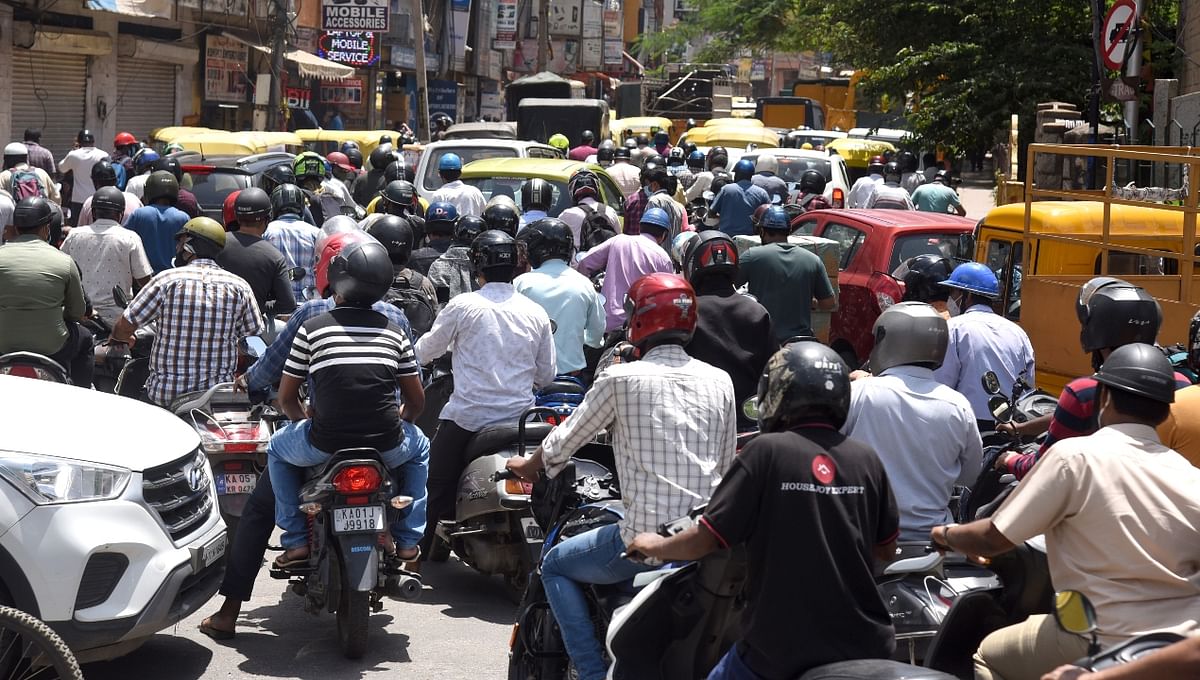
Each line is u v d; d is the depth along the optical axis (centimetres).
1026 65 2678
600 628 482
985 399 681
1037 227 967
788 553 359
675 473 454
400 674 594
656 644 422
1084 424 477
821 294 914
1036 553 421
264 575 756
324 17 3691
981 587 455
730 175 1950
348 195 1429
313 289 1028
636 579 432
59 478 512
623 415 460
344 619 606
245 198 866
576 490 521
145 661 601
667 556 374
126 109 3011
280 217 1039
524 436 637
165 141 2245
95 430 546
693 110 4462
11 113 2623
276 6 3141
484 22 5556
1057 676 308
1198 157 823
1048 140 1780
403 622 675
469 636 654
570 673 498
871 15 2917
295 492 616
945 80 2788
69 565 505
